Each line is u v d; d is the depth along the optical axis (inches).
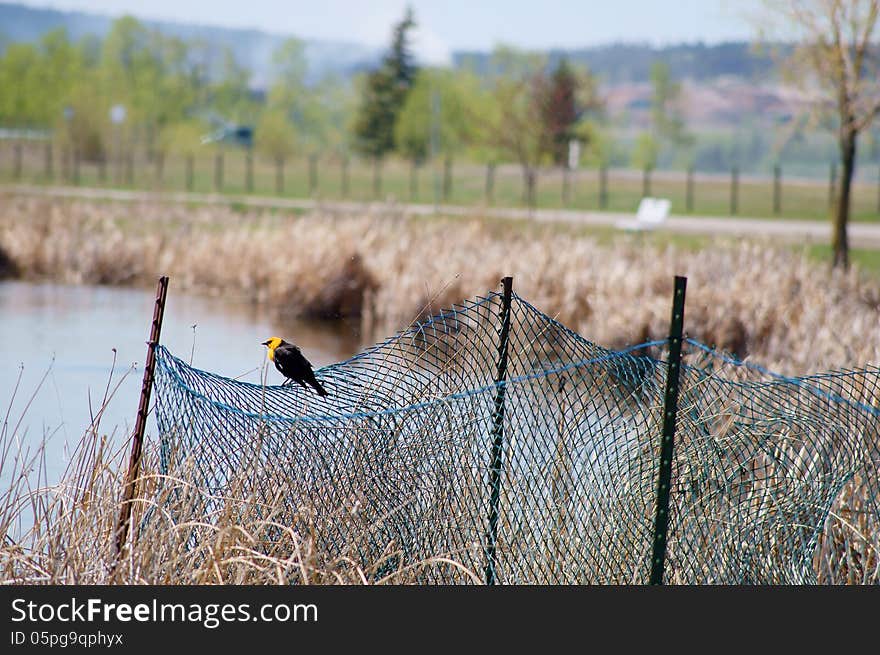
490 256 2055.9
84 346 1665.8
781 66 2287.2
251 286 2309.3
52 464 922.1
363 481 651.5
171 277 2445.9
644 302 1630.2
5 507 671.8
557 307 1807.3
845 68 2180.1
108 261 2485.2
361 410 684.7
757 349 1534.2
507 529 682.2
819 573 700.0
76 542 625.6
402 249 2190.0
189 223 3132.4
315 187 5472.4
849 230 3452.3
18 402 1199.6
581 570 682.8
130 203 3779.5
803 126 2397.9
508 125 5201.8
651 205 3019.2
